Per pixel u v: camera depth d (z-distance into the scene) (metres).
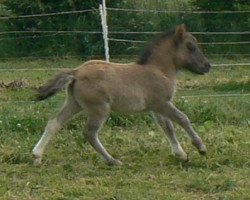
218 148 12.85
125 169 11.87
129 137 14.05
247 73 23.08
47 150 12.95
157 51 12.71
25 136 14.12
